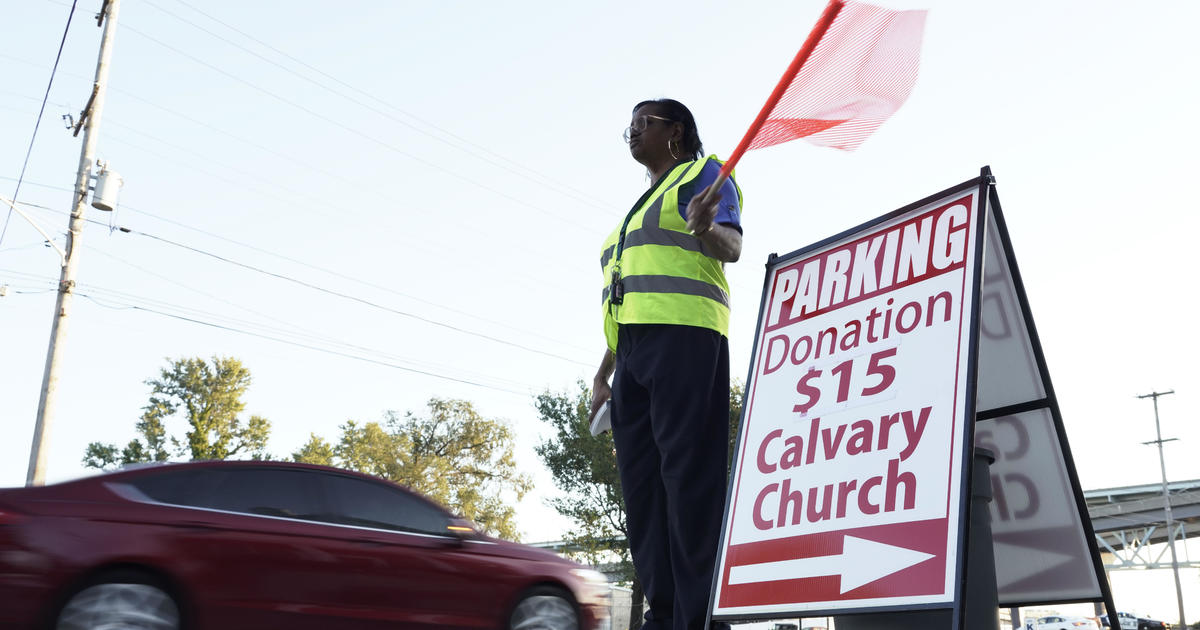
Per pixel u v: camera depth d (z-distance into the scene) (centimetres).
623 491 321
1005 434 292
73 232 1889
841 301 286
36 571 445
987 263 283
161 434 4681
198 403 4719
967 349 243
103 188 1902
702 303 301
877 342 268
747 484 279
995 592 249
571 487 3056
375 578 553
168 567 480
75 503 475
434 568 580
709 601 272
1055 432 282
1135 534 6034
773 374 293
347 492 570
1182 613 5381
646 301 301
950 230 265
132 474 505
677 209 304
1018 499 290
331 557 539
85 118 1958
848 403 265
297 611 520
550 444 3091
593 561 3067
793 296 303
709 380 298
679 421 293
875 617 238
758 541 267
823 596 244
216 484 523
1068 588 281
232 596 498
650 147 332
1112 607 271
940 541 224
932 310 258
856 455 255
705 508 290
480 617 593
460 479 5175
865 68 198
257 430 4791
